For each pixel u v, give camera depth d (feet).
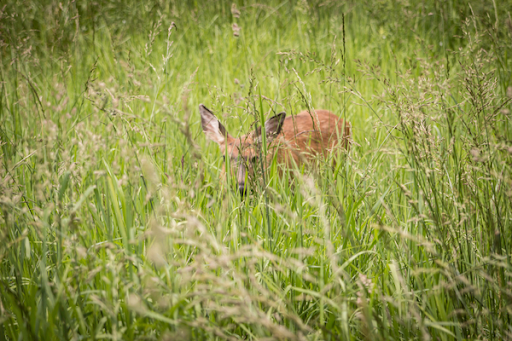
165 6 54.08
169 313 12.59
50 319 12.76
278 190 22.63
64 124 16.01
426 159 17.07
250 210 19.67
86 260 14.99
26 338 12.68
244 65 44.86
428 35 49.88
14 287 16.26
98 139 15.49
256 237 17.61
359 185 21.27
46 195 16.99
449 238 16.33
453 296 14.92
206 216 18.20
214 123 31.89
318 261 16.72
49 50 38.58
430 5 53.26
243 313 11.21
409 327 14.64
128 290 14.02
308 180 14.96
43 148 16.70
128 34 51.80
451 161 20.43
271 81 38.47
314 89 38.52
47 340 13.07
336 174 21.39
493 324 14.97
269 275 16.28
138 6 55.11
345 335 13.00
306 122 34.45
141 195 19.02
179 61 46.39
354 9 56.85
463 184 17.29
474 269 14.10
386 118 30.09
